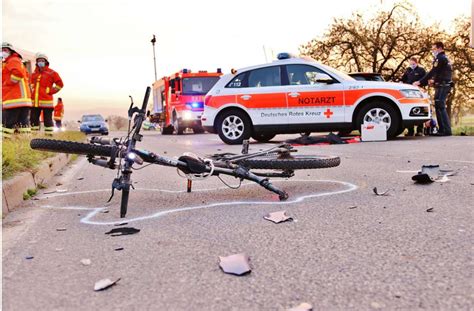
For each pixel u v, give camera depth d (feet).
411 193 13.47
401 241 8.79
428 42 77.51
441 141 32.24
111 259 8.38
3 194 13.04
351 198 13.10
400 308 5.95
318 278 7.08
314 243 8.89
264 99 36.45
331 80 35.01
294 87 35.91
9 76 33.04
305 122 35.83
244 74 37.40
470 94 81.61
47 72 39.34
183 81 66.90
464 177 15.85
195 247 8.91
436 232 9.29
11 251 9.20
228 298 6.47
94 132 94.12
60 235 10.28
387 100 34.58
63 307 6.39
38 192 16.71
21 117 33.65
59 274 7.72
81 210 12.99
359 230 9.68
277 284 6.91
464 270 7.14
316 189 14.79
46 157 22.79
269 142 39.96
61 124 73.26
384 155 24.32
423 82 39.34
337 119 35.12
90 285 7.16
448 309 5.86
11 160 17.28
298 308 5.98
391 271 7.24
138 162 11.90
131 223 11.10
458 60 78.74
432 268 7.29
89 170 23.86
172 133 77.15
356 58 80.74
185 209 12.48
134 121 12.16
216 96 37.65
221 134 37.73
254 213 11.66
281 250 8.54
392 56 80.94
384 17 80.12
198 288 6.87
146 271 7.68
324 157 15.70
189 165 12.70
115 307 6.32
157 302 6.43
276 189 13.09
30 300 6.68
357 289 6.61
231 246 8.90
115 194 15.52
